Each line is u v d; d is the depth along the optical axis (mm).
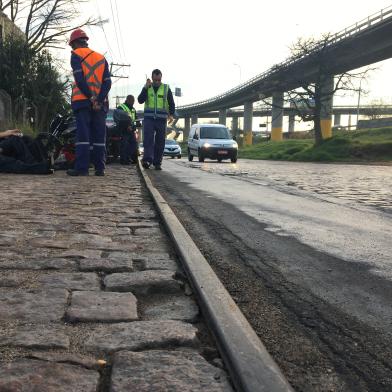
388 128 44906
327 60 41938
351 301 2490
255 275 2947
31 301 2146
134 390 1388
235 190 8164
